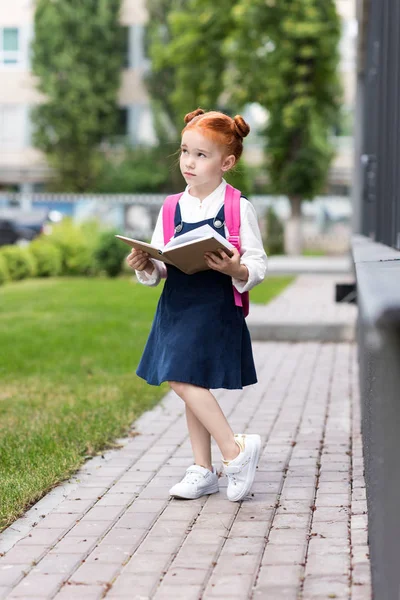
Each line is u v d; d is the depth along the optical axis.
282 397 8.76
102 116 49.62
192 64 33.41
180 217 5.25
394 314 2.72
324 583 4.02
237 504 5.26
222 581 4.10
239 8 30.91
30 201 43.81
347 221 45.41
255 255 5.13
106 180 48.75
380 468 3.28
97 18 48.97
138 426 7.53
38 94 51.03
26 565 4.37
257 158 47.41
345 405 8.32
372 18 11.74
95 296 20.17
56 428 7.34
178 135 48.50
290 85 32.34
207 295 5.14
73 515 5.14
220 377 5.11
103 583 4.13
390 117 8.18
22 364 11.00
